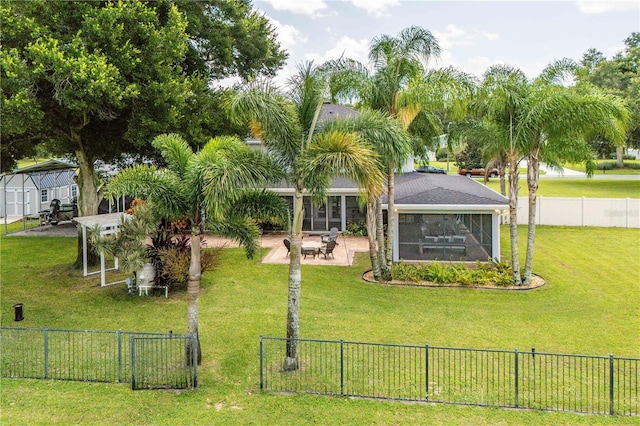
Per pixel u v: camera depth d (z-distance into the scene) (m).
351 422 7.79
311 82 10.02
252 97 9.20
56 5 15.20
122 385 9.09
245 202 10.11
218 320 12.81
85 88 14.08
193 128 18.50
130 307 14.02
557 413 8.01
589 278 17.23
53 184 33.41
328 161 8.71
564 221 28.39
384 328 12.28
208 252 17.09
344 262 19.80
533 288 16.08
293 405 8.36
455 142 23.61
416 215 19.72
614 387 9.01
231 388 9.03
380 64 16.08
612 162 61.31
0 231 27.61
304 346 11.18
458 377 9.44
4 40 14.84
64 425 7.69
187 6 20.95
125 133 16.83
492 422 7.73
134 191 9.48
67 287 16.11
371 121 10.08
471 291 15.83
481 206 18.56
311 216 26.70
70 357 10.39
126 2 16.11
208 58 24.23
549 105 14.35
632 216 27.12
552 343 11.29
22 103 13.62
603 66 46.84
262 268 18.58
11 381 9.21
